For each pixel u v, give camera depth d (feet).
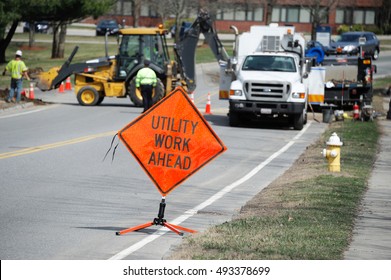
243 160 160.04
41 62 458.50
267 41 256.73
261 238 83.25
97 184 124.77
